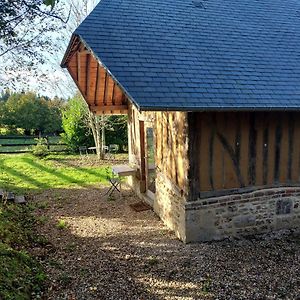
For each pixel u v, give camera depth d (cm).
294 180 686
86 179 1155
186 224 614
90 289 464
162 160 728
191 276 504
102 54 576
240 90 582
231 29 729
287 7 866
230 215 642
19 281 443
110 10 680
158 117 736
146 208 829
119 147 1830
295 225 696
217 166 622
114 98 995
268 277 502
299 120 670
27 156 1631
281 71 650
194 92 552
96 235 666
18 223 688
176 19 712
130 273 512
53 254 573
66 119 1788
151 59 594
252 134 639
